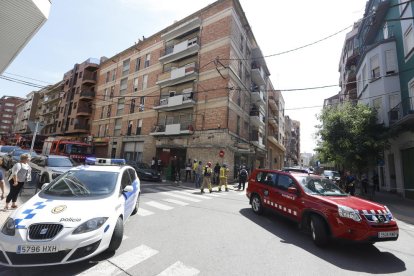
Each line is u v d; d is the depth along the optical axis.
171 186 14.52
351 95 26.39
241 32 23.55
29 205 3.77
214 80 20.48
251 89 26.33
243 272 3.67
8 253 3.16
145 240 4.81
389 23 17.00
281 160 46.72
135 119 26.59
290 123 63.25
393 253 4.90
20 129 68.25
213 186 16.44
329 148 15.04
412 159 13.62
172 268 3.67
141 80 27.16
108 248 4.02
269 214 7.90
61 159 10.05
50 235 3.27
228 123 19.39
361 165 14.24
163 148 23.02
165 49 25.30
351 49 29.00
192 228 5.82
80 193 4.34
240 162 22.72
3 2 4.69
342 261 4.33
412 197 13.26
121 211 4.43
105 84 32.88
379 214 4.72
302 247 4.96
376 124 14.61
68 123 39.69
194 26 23.09
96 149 30.91
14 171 6.31
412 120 12.19
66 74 44.97
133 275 3.38
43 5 4.95
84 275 3.31
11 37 5.85
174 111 23.02
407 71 14.52
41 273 3.32
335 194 5.95
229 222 6.61
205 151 19.58
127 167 6.27
